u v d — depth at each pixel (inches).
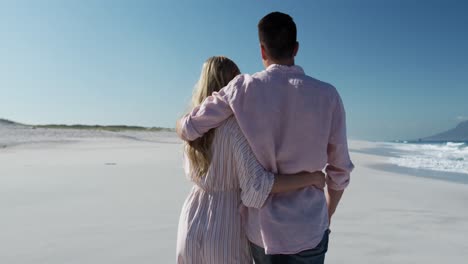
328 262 128.6
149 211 199.5
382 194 270.7
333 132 63.4
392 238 157.1
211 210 65.5
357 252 138.9
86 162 479.5
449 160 659.4
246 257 66.9
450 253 139.3
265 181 58.9
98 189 269.9
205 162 64.6
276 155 61.0
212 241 63.9
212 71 70.3
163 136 1672.0
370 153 891.4
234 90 61.8
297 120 60.4
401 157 740.7
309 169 61.1
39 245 141.9
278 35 63.4
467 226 181.0
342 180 66.2
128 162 483.8
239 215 66.2
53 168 405.1
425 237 159.8
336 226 175.0
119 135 1451.8
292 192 61.8
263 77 62.2
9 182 300.4
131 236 153.7
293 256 61.3
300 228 60.5
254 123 60.4
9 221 177.6
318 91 61.7
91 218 183.9
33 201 225.1
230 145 63.1
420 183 342.6
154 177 335.3
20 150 714.2
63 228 165.6
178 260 67.3
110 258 128.3
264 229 61.1
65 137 1224.8
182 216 68.4
